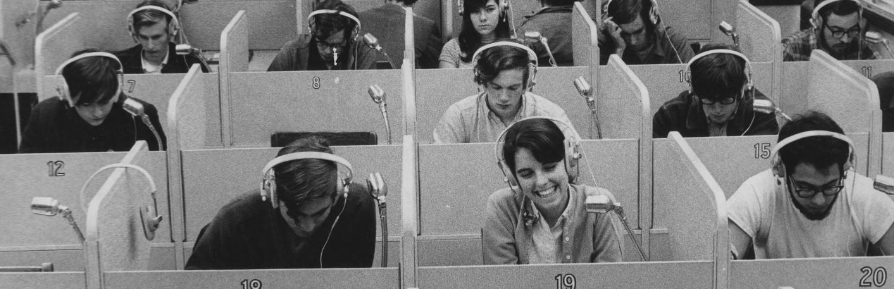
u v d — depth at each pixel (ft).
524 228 13.16
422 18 20.24
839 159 12.84
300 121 17.93
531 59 15.87
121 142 16.17
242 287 11.61
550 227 13.16
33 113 16.12
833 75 17.06
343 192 12.76
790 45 19.38
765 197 13.25
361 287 11.61
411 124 15.19
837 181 12.93
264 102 17.90
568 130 13.43
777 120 17.44
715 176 14.87
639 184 14.98
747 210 13.23
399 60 19.71
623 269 11.62
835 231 13.28
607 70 17.10
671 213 13.65
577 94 17.85
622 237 13.61
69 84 15.80
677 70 17.78
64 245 14.71
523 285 11.59
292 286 11.59
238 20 19.42
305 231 12.76
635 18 18.57
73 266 14.79
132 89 17.56
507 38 18.11
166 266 15.05
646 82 17.83
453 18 21.63
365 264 13.03
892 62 18.49
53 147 16.08
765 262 11.71
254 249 12.81
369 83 17.79
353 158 14.69
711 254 11.84
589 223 13.14
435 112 17.79
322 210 12.59
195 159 14.87
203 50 22.08
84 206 13.00
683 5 21.94
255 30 22.00
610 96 16.90
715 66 15.81
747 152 14.79
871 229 13.24
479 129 15.90
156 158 14.87
